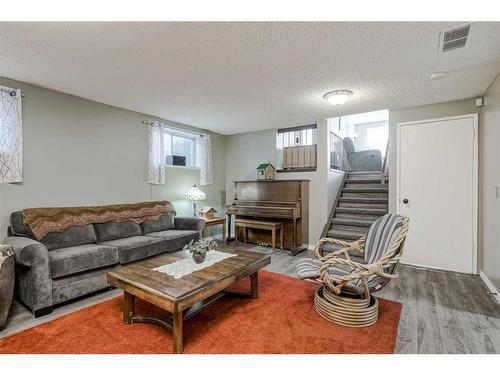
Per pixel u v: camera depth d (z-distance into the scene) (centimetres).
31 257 221
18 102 282
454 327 208
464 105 343
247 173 561
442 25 185
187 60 238
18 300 250
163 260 250
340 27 188
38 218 279
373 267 202
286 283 302
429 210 362
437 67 251
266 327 207
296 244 458
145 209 388
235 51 223
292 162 498
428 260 362
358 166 708
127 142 395
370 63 244
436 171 358
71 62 243
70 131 331
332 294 226
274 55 229
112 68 255
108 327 206
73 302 252
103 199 365
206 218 467
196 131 512
